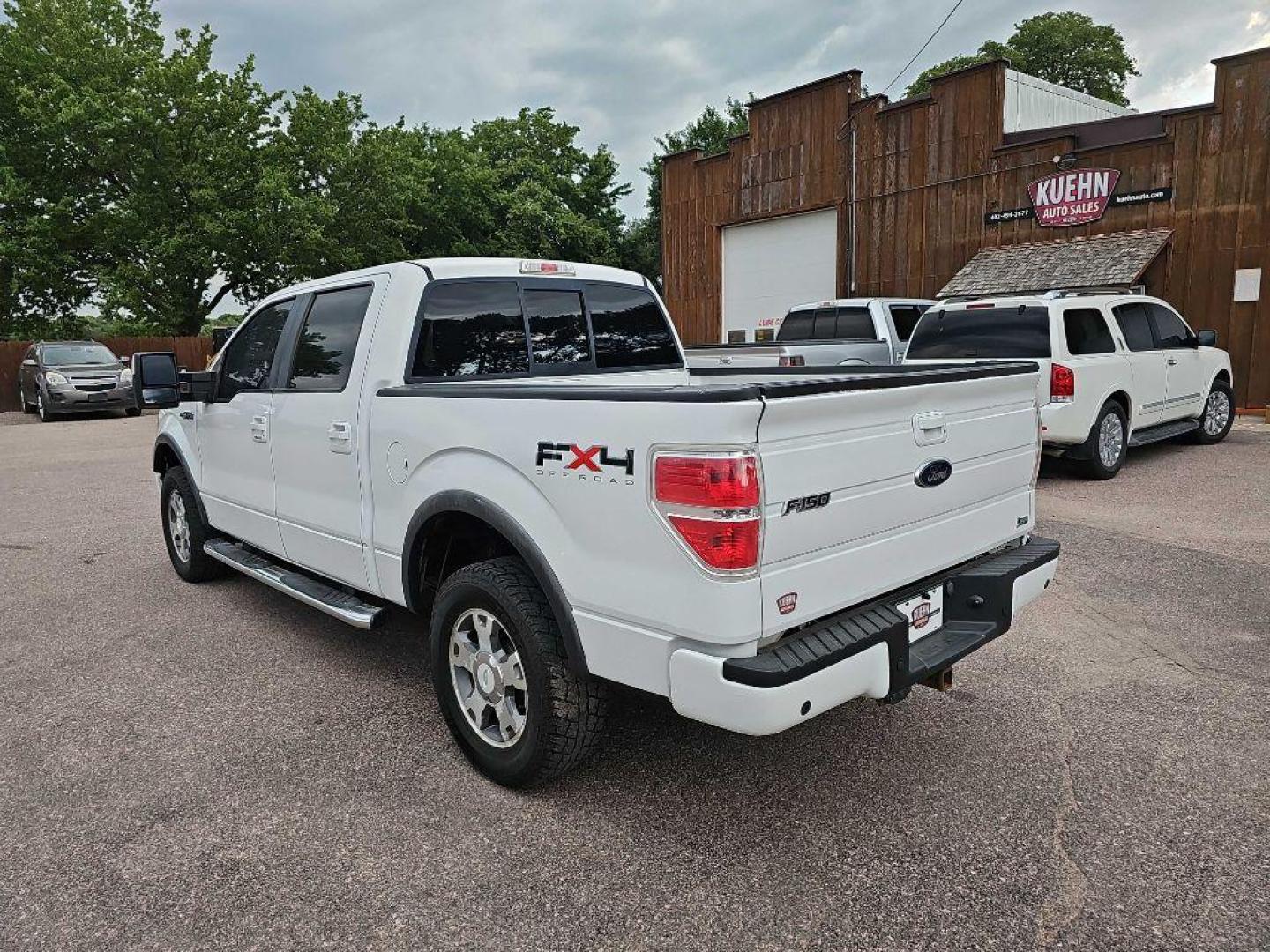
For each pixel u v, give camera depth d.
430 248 34.31
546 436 2.75
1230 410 10.77
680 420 2.35
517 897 2.51
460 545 3.61
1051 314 7.82
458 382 3.67
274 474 4.36
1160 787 3.01
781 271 18.72
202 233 24.47
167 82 24.30
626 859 2.68
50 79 23.80
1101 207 13.70
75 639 4.77
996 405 3.25
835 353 10.76
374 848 2.77
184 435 5.50
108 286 24.02
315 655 4.49
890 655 2.66
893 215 16.45
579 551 2.68
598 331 4.34
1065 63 42.22
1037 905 2.42
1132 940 2.28
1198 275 12.91
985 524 3.27
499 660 3.05
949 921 2.37
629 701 3.82
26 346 21.81
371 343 3.63
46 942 2.36
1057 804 2.92
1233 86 12.29
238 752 3.43
